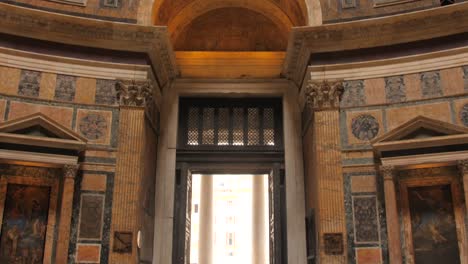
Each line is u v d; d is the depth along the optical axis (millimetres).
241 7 15883
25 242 10672
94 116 11719
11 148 10562
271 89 15312
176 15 15211
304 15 13312
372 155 11398
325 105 11914
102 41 12086
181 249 14117
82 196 11156
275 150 15156
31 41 11680
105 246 10984
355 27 11867
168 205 14234
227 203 42188
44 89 11500
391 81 11727
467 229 10312
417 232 10758
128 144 11641
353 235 11016
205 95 15555
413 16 11422
